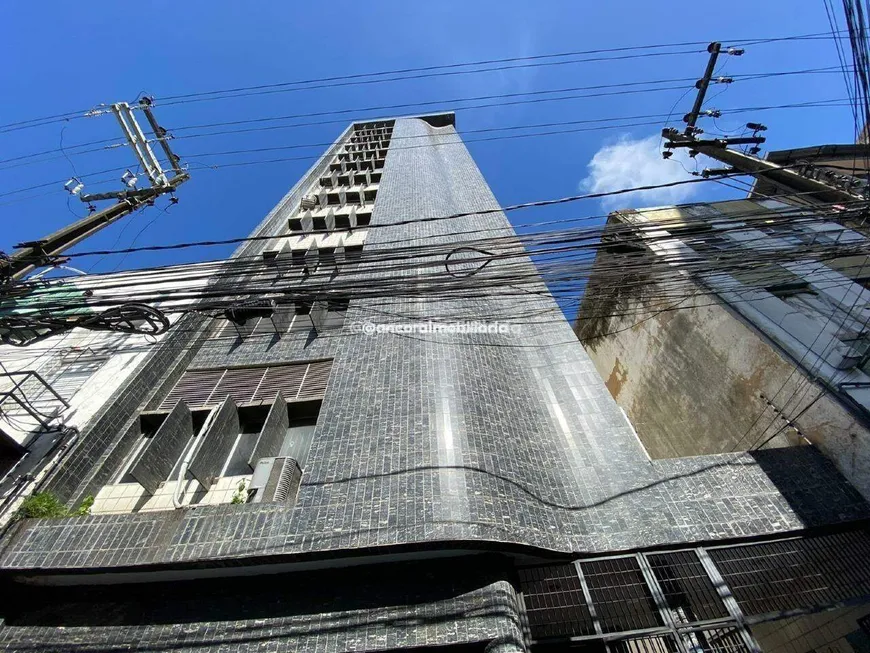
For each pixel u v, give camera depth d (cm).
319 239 1705
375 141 3244
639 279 976
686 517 631
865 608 639
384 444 677
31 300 653
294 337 1091
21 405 779
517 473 661
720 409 935
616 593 577
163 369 984
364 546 536
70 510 700
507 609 504
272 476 683
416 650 484
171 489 728
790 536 614
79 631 541
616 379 1351
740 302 951
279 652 493
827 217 647
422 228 1480
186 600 562
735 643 534
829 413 707
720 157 912
